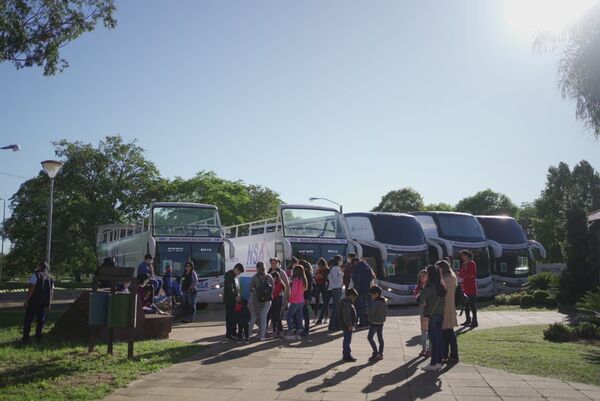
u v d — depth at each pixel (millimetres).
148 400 8102
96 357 11141
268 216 70688
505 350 11617
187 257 24406
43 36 15836
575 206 24188
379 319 11242
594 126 14609
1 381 9039
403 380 9320
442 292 10234
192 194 64062
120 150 54844
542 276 27141
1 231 53312
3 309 24000
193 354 11812
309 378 9547
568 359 10578
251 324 14094
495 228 31375
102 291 12727
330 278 16125
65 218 51562
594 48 14195
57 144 54062
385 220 26266
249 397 8281
